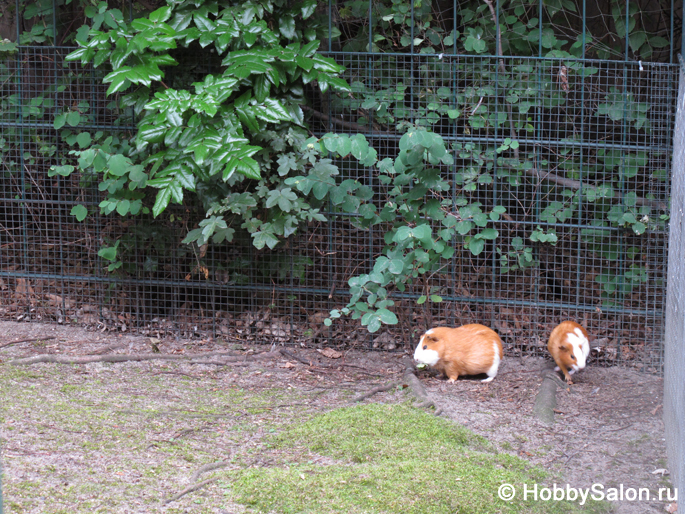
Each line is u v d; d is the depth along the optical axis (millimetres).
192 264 5902
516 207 5574
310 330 5711
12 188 6141
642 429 4195
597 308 5461
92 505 2916
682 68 4188
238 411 4316
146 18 5105
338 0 5758
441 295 5668
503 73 5457
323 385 4895
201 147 4648
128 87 5332
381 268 4914
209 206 5277
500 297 5648
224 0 5180
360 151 4934
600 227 5363
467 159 5613
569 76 5656
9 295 6160
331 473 3363
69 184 6098
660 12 5742
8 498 2879
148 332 5832
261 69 4766
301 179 5098
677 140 4133
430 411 4383
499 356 4945
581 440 4043
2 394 4305
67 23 6066
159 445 3688
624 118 5363
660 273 5461
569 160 5562
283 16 5254
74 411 4090
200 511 2955
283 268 5684
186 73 5484
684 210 3414
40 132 5980
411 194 5184
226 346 5641
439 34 5691
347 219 5633
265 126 5113
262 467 3477
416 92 5645
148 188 5723
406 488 3203
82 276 5945
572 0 5836
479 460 3635
